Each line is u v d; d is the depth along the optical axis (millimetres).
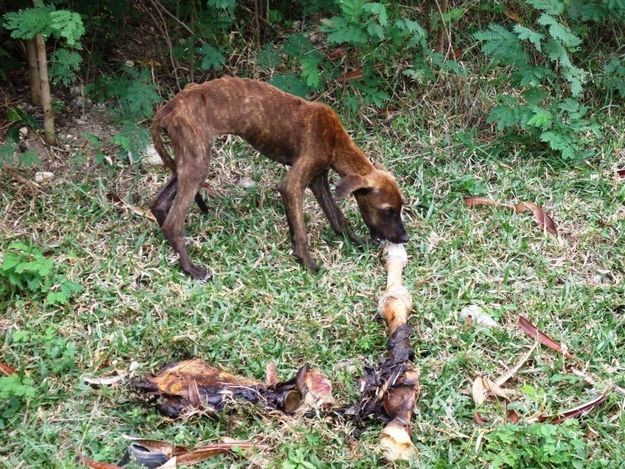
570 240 3963
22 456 3154
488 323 3596
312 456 3170
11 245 3650
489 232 3953
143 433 3236
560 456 3184
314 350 3482
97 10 4426
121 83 4320
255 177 4160
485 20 4672
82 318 3557
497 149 4320
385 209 3773
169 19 4527
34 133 4191
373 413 3271
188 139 3684
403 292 3557
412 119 4410
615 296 3730
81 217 3918
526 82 4234
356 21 4145
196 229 3906
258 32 4559
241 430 3240
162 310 3580
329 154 3777
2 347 3445
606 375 3455
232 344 3482
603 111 4496
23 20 3900
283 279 3721
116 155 4188
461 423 3307
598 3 4410
